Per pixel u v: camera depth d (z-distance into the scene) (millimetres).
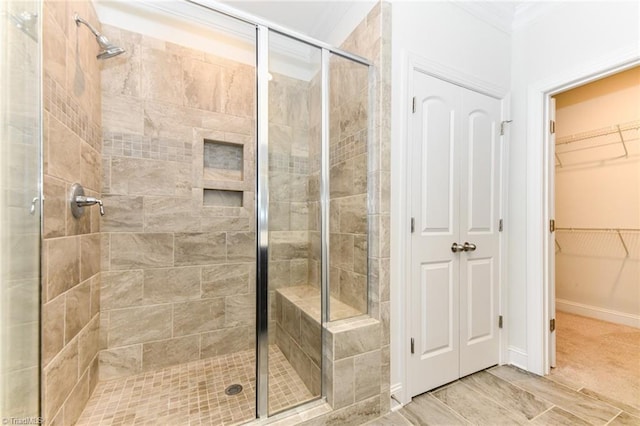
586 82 1689
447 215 1786
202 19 2020
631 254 2689
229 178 2178
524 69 1967
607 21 1566
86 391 1509
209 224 2062
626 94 2691
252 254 2189
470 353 1860
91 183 1598
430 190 1720
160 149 1922
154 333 1892
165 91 1938
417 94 1673
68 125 1310
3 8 838
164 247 1929
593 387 1694
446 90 1782
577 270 3051
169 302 1938
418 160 1678
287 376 1659
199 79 2039
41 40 1011
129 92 1833
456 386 1739
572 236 3098
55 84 1193
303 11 2039
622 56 1505
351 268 1731
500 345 1990
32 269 967
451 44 1791
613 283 2795
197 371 1867
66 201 1282
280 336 1678
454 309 1803
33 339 973
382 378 1529
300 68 1841
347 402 1437
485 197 1943
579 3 1682
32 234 968
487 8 1899
